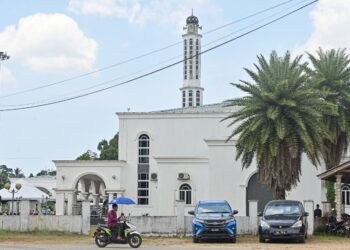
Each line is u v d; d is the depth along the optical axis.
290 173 30.84
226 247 23.17
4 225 30.56
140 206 45.03
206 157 43.16
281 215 25.97
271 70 31.39
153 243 25.91
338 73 35.09
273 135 30.22
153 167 45.94
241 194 40.28
